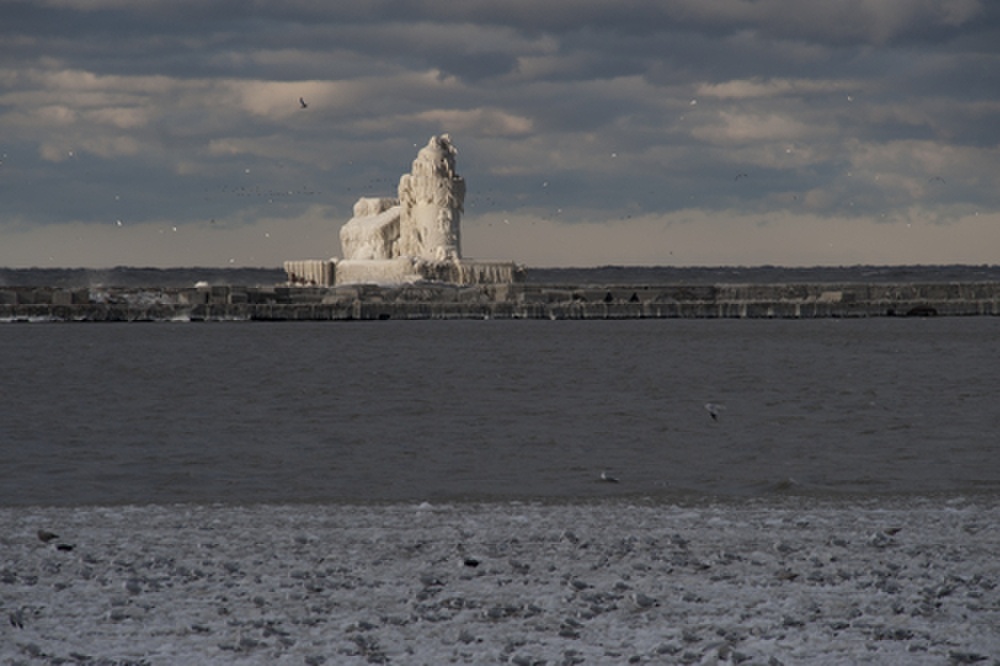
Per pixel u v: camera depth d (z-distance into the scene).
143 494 75.75
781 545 51.59
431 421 123.12
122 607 42.31
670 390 161.25
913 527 57.03
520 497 71.62
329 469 87.50
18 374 189.12
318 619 41.06
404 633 39.44
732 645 37.91
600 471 85.25
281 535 55.62
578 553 51.12
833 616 41.00
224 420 124.38
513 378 181.75
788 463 88.62
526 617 41.31
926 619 40.56
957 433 108.12
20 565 48.97
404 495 74.00
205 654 37.25
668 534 55.50
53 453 97.00
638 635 39.09
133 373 191.38
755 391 158.50
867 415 125.75
